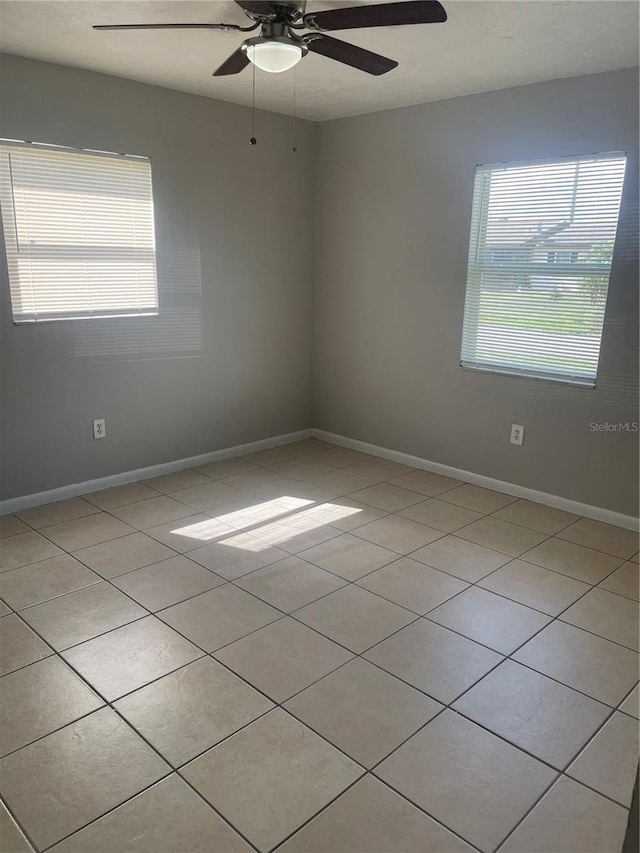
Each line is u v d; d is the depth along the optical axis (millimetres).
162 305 3854
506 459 3805
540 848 1507
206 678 2086
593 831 1554
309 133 4445
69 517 3373
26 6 2410
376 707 1969
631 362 3195
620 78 3012
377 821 1571
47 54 2994
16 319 3266
